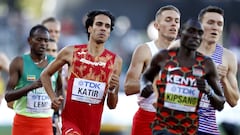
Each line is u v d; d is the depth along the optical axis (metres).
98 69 20.89
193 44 17.83
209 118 21.03
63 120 20.97
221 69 20.83
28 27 54.75
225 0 45.22
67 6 56.84
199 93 18.03
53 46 25.48
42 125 22.70
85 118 20.92
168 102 18.00
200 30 17.84
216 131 21.12
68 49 20.97
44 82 21.20
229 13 45.12
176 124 18.08
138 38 53.34
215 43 21.41
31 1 75.00
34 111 22.61
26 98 22.53
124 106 33.34
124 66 48.50
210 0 45.56
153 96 21.17
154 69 18.27
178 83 17.95
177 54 18.06
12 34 52.31
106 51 21.11
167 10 21.56
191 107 18.08
